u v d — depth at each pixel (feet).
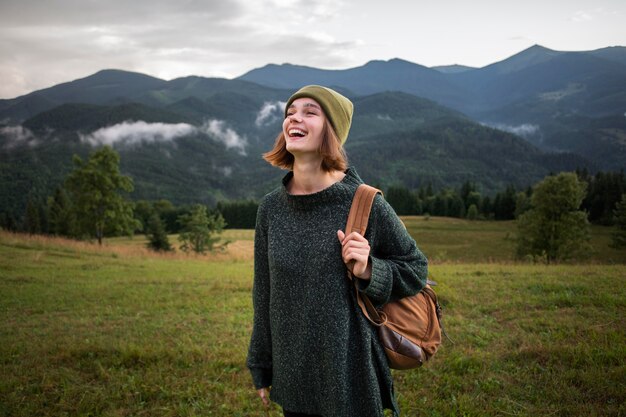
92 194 117.39
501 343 18.48
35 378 16.75
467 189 448.24
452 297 26.21
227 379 16.15
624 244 173.99
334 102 5.63
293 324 5.67
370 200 5.53
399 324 5.69
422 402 13.56
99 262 54.44
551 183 125.59
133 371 17.04
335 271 5.42
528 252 129.18
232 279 39.91
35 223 314.96
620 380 13.74
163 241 152.66
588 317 21.24
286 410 5.91
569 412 12.39
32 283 38.27
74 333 23.00
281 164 6.20
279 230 5.89
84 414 13.84
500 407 12.97
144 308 28.94
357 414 5.42
